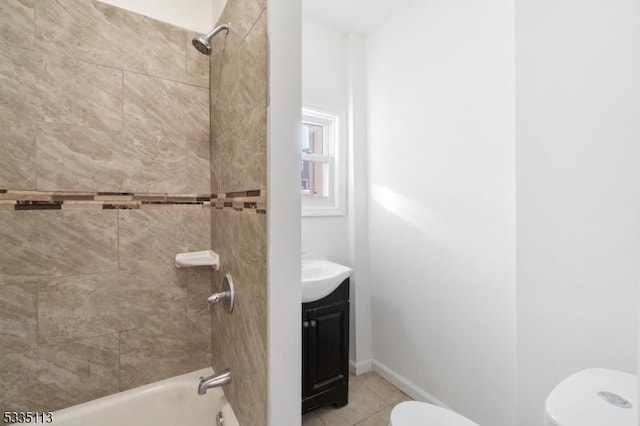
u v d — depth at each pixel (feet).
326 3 6.30
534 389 3.88
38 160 3.71
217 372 4.51
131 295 4.33
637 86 2.97
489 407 4.89
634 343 3.03
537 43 3.77
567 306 3.51
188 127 4.68
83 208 3.99
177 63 4.57
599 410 2.43
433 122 5.82
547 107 3.68
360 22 6.95
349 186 7.43
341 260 7.41
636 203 3.00
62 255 3.88
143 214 4.38
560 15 3.52
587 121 3.32
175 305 4.65
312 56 6.89
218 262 4.33
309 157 7.14
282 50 2.78
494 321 4.83
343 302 5.92
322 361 5.64
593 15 3.25
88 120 3.98
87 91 3.96
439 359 5.74
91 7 3.96
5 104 3.53
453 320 5.48
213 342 4.78
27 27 3.61
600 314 3.25
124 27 4.18
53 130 3.78
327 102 7.13
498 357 4.77
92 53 3.98
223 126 4.08
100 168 4.08
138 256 4.37
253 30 3.03
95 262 4.08
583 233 3.37
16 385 3.67
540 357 3.80
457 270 5.41
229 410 3.84
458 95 5.33
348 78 7.38
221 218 4.21
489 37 4.82
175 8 4.55
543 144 3.73
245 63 3.25
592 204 3.30
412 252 6.32
